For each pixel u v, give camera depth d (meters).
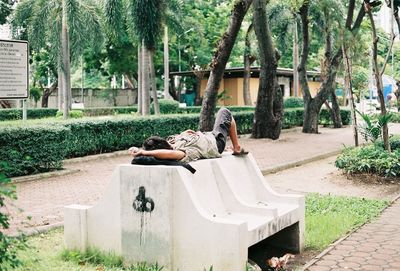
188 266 4.95
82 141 14.62
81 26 23.08
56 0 23.67
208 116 17.72
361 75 36.75
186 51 40.78
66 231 5.66
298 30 35.41
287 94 43.53
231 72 40.28
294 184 10.90
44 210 8.21
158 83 43.53
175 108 32.03
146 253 5.15
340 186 10.52
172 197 5.01
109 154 15.20
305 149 17.20
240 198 5.71
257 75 41.25
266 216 5.41
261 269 5.39
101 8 23.33
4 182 3.89
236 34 17.22
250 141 19.94
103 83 59.19
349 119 29.14
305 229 6.82
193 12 36.19
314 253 6.02
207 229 4.82
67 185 10.59
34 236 6.53
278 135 20.84
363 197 9.31
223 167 5.75
